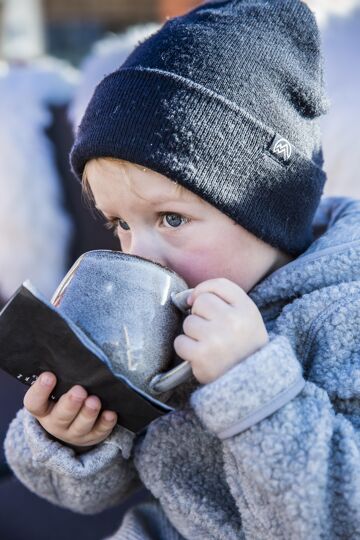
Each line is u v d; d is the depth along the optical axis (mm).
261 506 755
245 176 873
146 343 742
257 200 884
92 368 700
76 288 755
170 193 853
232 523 872
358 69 1347
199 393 735
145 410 723
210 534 875
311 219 981
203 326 749
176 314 783
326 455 732
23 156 1620
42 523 1194
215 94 865
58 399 762
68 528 1196
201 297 768
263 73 898
